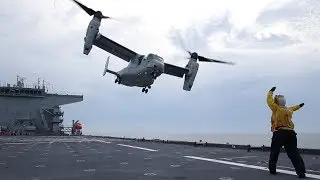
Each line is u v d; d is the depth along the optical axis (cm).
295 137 816
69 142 3591
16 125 7544
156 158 1421
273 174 856
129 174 898
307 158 1346
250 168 1000
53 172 967
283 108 841
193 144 2650
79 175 892
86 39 3472
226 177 813
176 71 4334
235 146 2138
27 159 1425
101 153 1777
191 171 948
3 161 1335
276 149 845
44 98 7981
